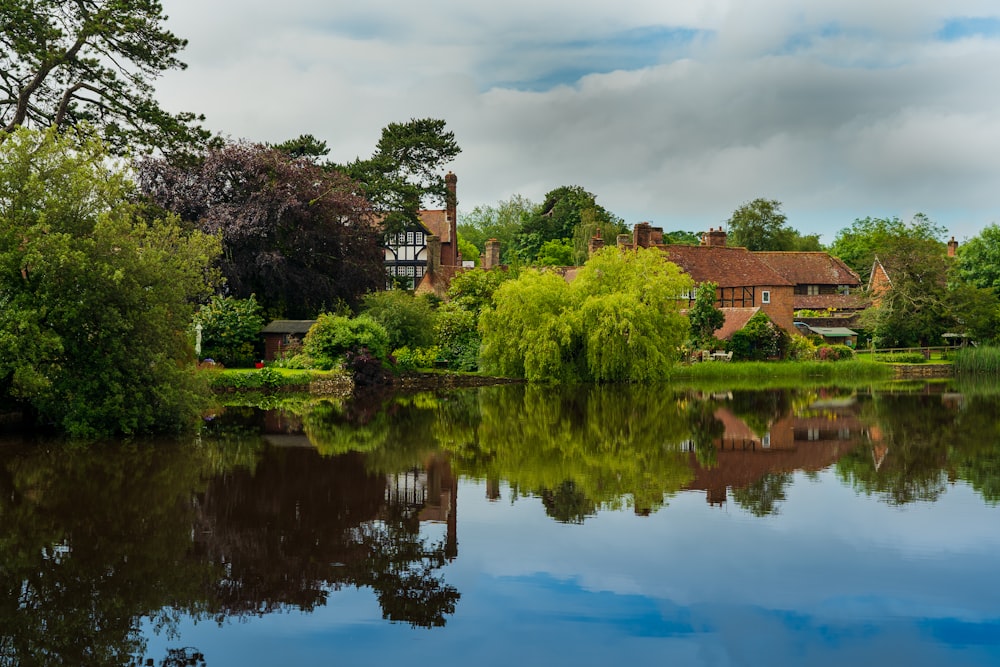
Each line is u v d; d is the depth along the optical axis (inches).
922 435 1063.0
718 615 446.9
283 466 815.1
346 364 1739.7
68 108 1257.4
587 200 4500.5
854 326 2861.7
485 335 1936.5
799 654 400.8
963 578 499.5
